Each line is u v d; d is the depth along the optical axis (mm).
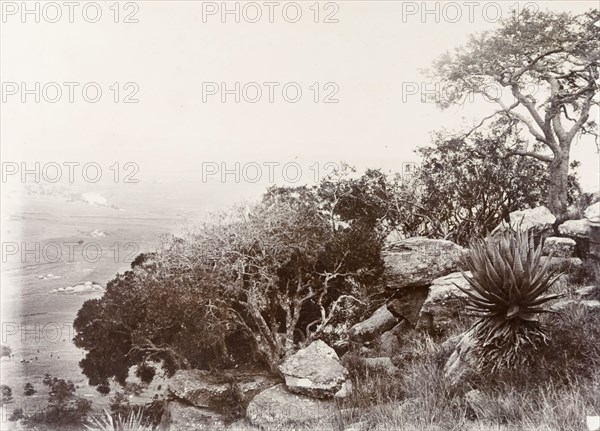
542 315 7238
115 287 9797
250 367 9781
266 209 9906
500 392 6434
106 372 9617
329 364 8742
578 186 10336
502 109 10211
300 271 9852
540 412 5965
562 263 8703
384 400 7633
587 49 10164
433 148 10141
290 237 9773
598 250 8898
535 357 6672
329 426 7543
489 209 10234
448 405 6707
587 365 6531
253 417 8414
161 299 9648
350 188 10039
